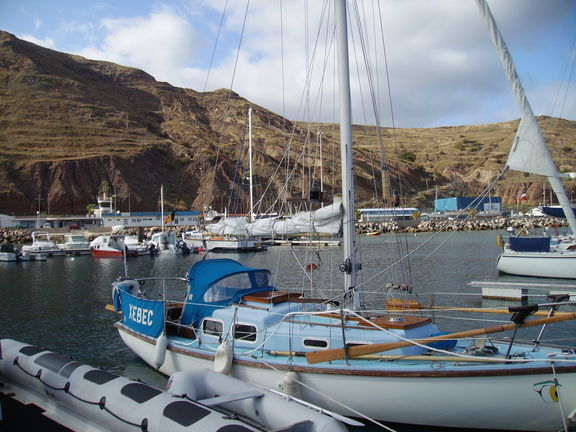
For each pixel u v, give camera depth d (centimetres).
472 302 2180
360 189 10988
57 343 1628
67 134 12275
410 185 13612
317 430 613
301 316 991
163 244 5891
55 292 2797
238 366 927
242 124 17612
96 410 752
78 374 835
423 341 833
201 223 9050
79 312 2173
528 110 889
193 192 11950
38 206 9938
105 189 10512
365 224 8100
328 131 10581
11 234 7550
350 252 1026
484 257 4150
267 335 955
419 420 802
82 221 9331
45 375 877
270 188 10325
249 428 595
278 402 691
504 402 754
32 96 13912
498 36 895
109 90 17538
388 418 819
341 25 1028
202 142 14275
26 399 906
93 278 3478
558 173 874
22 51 16575
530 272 2931
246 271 1133
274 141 14975
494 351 875
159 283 3014
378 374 795
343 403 834
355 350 825
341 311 860
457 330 1656
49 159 10775
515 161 909
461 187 14675
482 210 9394
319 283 2702
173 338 1109
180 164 12588
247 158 12462
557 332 1647
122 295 1263
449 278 2934
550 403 741
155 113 16925
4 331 1812
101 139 12412
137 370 1284
